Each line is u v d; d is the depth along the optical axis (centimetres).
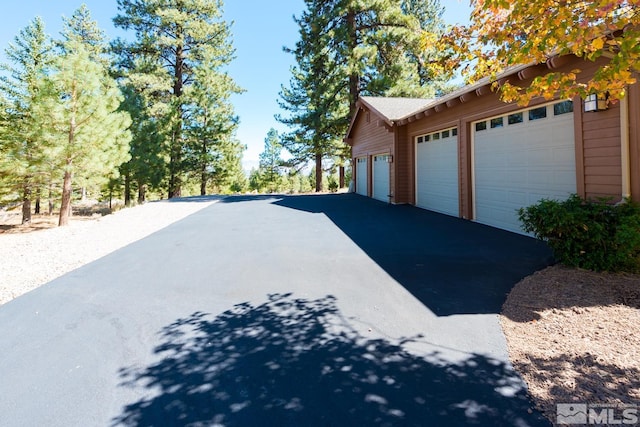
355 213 1052
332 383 233
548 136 603
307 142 2266
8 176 1198
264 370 250
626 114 455
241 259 561
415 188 1161
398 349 272
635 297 336
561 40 247
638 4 232
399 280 435
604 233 405
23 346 291
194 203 1509
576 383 218
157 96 2308
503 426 189
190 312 357
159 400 220
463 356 258
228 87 2373
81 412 210
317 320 330
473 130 821
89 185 1207
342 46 1791
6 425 200
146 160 1998
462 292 386
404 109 1299
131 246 680
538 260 494
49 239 776
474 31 356
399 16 1702
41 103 1031
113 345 291
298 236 737
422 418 197
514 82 646
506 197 718
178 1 2111
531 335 282
